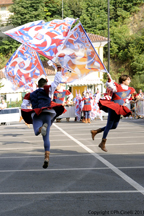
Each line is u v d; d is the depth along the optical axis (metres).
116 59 59.19
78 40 9.91
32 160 7.55
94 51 9.97
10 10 58.72
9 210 4.18
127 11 66.31
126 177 5.71
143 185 5.18
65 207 4.25
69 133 13.52
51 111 6.26
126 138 11.36
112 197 4.62
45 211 4.12
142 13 66.00
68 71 10.55
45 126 5.89
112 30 59.88
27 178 5.83
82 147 9.41
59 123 19.78
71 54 10.20
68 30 10.73
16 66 13.54
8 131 15.30
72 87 45.28
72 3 61.03
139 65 56.06
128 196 4.64
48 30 10.61
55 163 7.12
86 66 10.42
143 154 8.02
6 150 9.23
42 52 10.20
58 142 10.65
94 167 6.61
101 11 62.19
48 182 5.52
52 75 43.81
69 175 5.98
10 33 10.34
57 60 10.33
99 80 42.56
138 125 16.59
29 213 4.06
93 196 4.68
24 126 18.25
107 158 7.57
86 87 44.25
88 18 59.56
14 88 13.80
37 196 4.75
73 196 4.71
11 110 20.38
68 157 7.81
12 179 5.77
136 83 53.41
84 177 5.80
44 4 58.84
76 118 21.52
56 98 12.35
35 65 13.65
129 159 7.37
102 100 7.30
